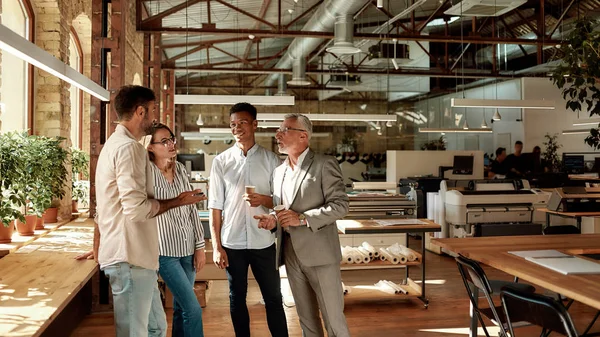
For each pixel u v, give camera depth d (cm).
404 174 1144
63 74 312
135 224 260
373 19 1484
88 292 507
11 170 455
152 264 266
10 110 636
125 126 271
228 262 359
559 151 1515
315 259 309
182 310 331
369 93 2295
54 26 684
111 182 259
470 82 1809
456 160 1142
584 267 282
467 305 536
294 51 1381
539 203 813
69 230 632
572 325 223
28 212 588
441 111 2044
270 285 356
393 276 680
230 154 368
